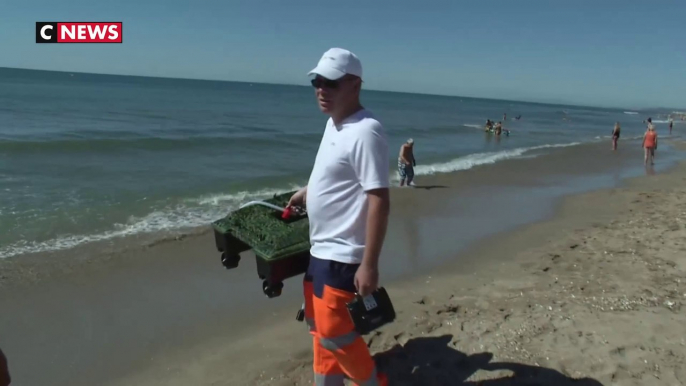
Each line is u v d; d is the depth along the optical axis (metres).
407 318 4.37
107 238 7.49
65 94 60.34
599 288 4.99
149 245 7.20
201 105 56.19
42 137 19.70
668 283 5.05
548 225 8.66
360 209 2.33
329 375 2.67
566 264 6.03
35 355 4.18
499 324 4.14
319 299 2.43
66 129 23.84
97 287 5.67
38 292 5.48
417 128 35.59
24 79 112.56
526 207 10.33
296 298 5.36
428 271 6.21
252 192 11.50
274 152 19.05
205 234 7.81
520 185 13.20
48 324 4.74
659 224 7.95
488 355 3.62
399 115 57.41
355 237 2.36
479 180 13.88
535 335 3.90
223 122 34.56
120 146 17.39
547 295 4.86
